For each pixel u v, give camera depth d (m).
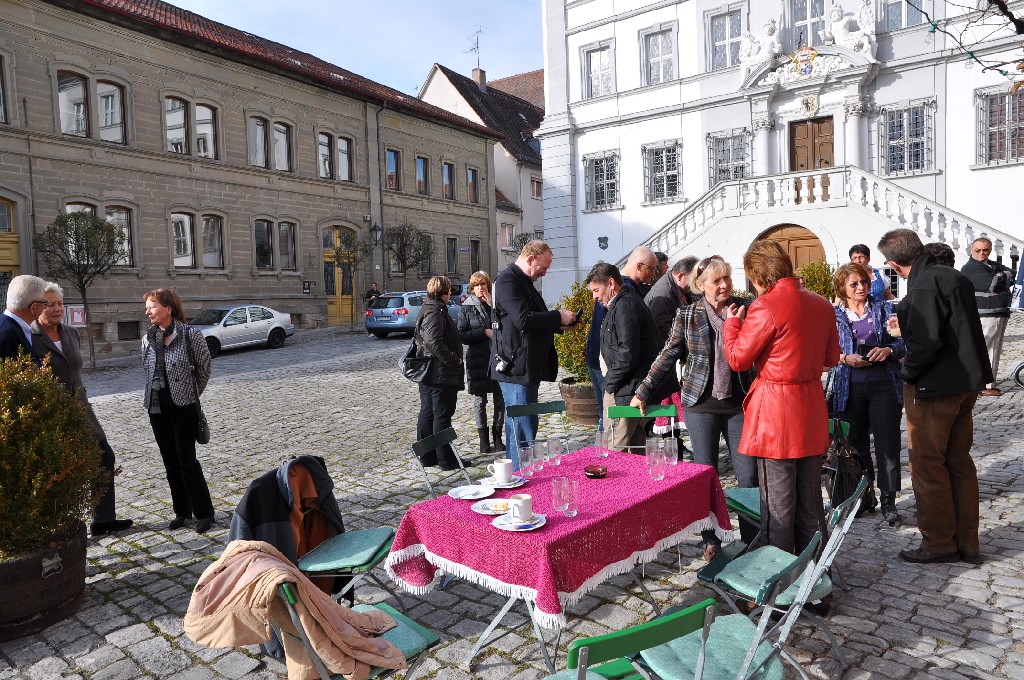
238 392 13.80
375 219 30.75
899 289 17.14
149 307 6.03
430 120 33.59
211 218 24.61
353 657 2.99
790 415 4.05
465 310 8.41
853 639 3.97
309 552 4.18
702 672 2.67
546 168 25.44
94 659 4.16
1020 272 10.41
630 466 4.55
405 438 9.50
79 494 4.80
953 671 3.63
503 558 3.43
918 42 18.50
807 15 19.98
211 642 2.96
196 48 23.61
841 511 3.46
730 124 21.39
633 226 23.77
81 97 20.91
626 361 5.74
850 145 19.47
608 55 23.95
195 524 6.38
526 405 6.06
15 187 19.28
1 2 18.84
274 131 26.64
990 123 17.73
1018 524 5.46
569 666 2.26
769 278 4.07
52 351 5.68
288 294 27.11
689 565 5.06
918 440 4.86
